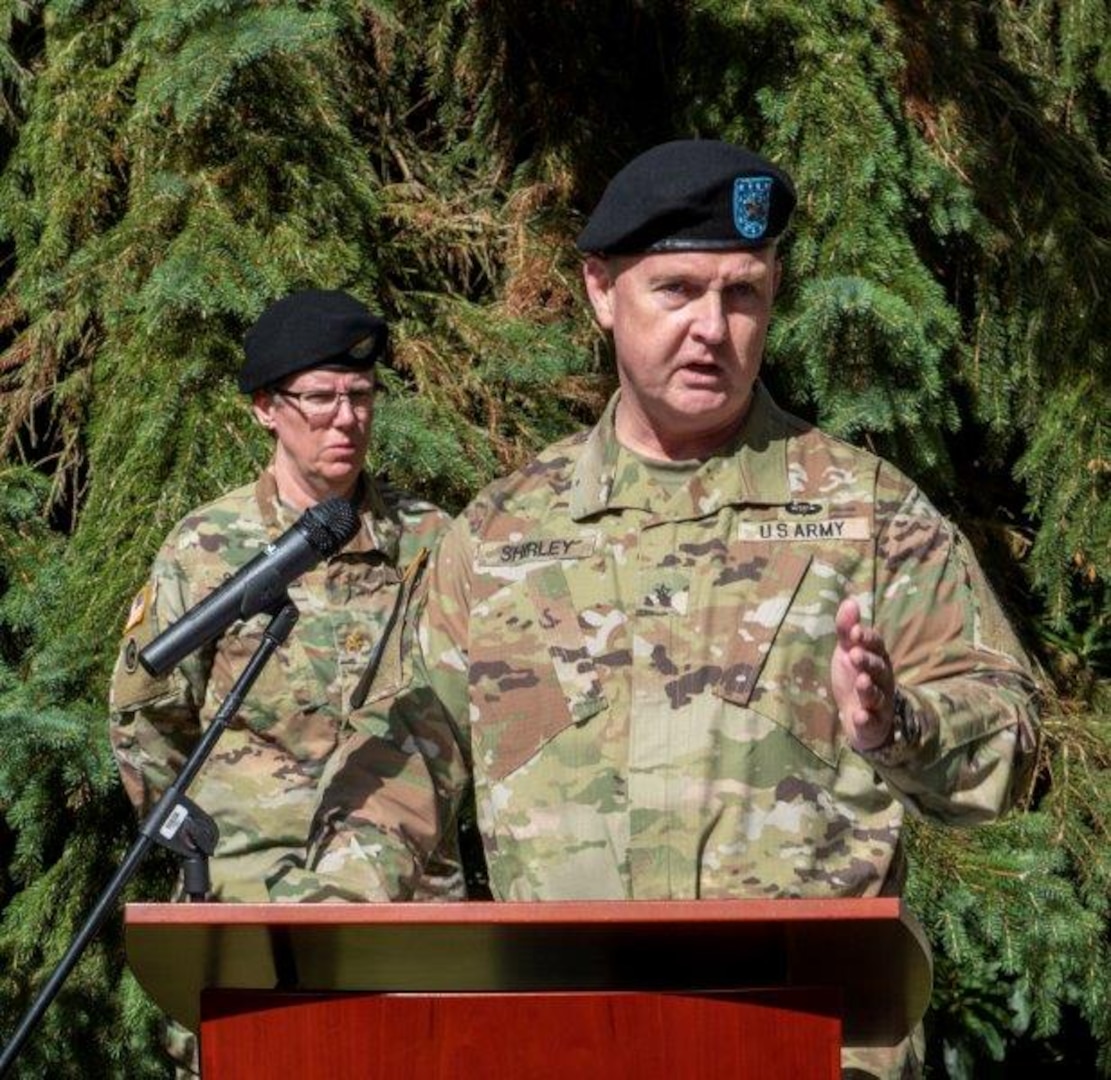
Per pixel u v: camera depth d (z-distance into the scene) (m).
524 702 8.44
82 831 16.77
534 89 19.86
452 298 18.53
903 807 8.26
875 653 6.96
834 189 17.56
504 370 17.83
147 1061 16.70
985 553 19.94
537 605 8.55
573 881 8.23
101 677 16.06
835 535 8.32
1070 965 17.45
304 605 13.01
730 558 8.38
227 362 16.42
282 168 17.16
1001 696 7.79
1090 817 18.62
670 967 7.09
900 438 17.95
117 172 18.00
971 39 20.28
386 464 16.38
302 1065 6.75
